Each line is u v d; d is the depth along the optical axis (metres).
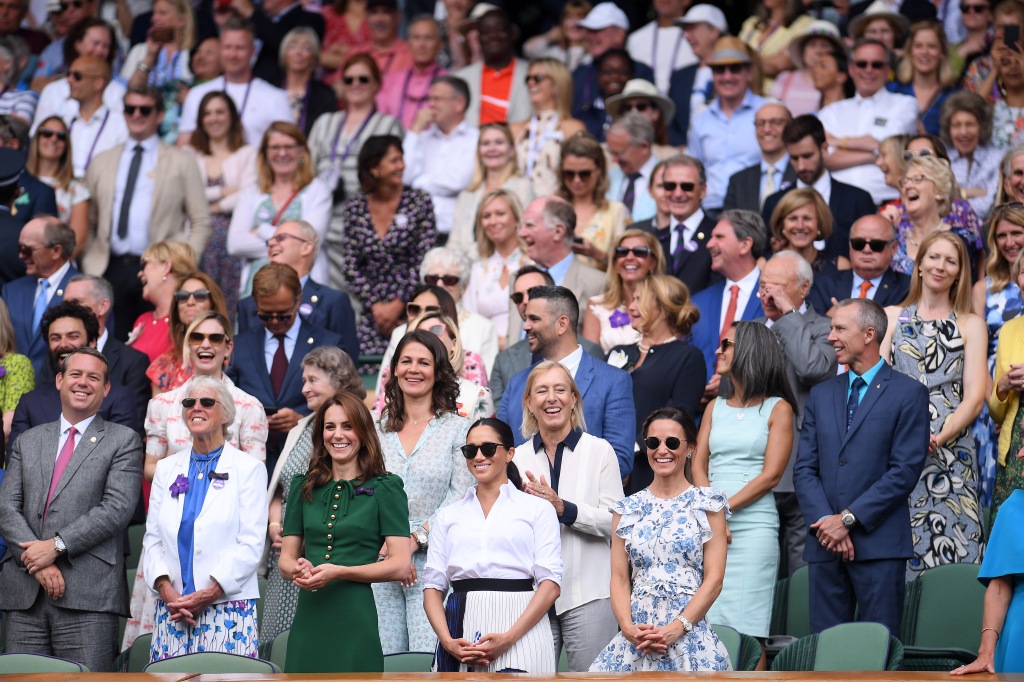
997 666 21.14
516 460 25.86
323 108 46.81
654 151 41.97
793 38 43.31
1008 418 27.25
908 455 26.28
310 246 34.88
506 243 35.81
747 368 27.73
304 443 27.81
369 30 49.03
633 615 23.34
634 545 23.44
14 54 49.19
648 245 32.81
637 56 46.41
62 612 26.72
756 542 27.09
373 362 37.09
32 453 27.47
